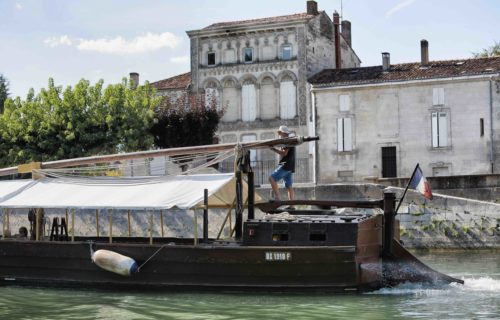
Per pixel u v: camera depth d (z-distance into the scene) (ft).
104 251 60.29
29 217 71.36
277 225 57.47
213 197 67.00
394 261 59.36
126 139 135.54
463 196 104.17
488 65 139.44
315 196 110.93
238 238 61.52
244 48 161.58
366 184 108.47
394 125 140.77
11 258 64.85
